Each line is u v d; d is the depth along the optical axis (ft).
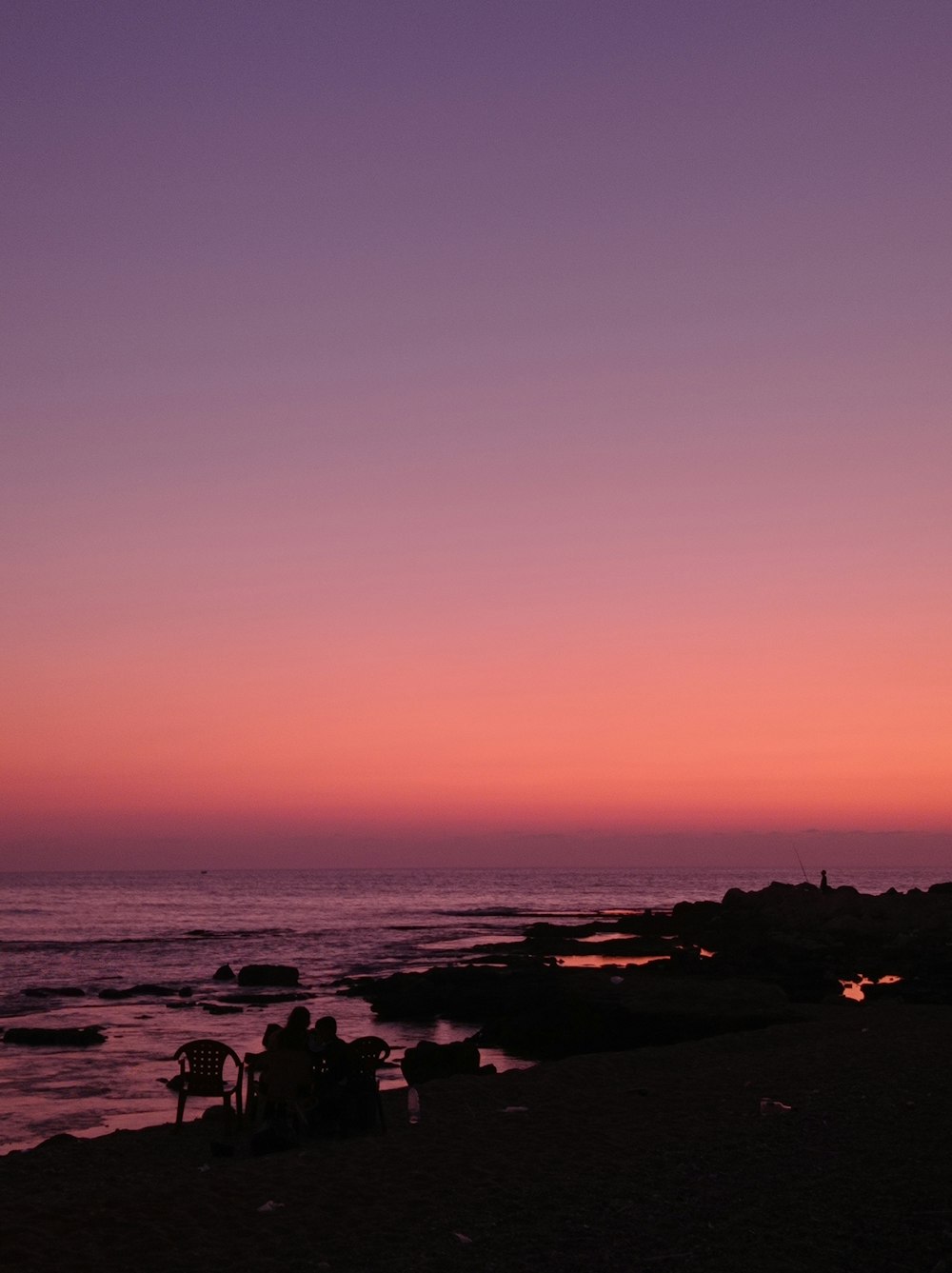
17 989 144.77
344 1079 42.19
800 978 127.24
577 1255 25.38
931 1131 38.70
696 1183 31.94
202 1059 45.06
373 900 530.68
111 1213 29.91
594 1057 59.72
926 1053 57.72
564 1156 36.06
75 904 447.83
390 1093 50.01
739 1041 66.69
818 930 203.51
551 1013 91.86
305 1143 40.60
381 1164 35.53
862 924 199.72
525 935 267.59
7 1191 33.91
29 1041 93.40
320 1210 29.96
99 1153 40.63
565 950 206.39
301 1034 42.75
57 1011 119.65
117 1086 72.84
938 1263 24.16
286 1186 32.65
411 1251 26.03
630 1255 25.30
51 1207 30.78
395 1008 116.16
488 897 584.81
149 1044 93.91
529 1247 26.11
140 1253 26.30
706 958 151.53
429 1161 35.78
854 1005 90.53
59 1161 39.17
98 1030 98.84
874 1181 31.78
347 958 198.18
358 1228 28.17
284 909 420.36
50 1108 65.00
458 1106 45.88
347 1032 104.17
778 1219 28.02
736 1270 23.99
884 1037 64.64
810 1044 62.18
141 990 137.39
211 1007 119.85
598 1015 89.40
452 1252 25.88
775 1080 50.24
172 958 198.29
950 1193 30.32
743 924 229.04
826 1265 24.27
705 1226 27.40
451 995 115.85
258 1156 39.19
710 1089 48.37
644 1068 55.47
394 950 216.54
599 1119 42.47
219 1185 32.94
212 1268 25.03
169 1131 45.19
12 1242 27.32
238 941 244.22
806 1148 36.11
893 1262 24.49
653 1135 39.06
